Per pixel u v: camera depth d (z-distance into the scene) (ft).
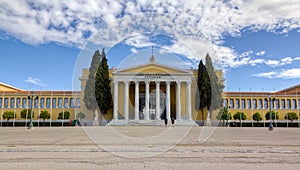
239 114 161.48
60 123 153.89
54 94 165.07
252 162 19.93
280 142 38.37
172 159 20.92
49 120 155.33
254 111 171.01
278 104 174.19
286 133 69.67
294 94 175.22
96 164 18.72
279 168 17.71
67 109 162.50
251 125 162.09
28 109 164.66
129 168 17.40
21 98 170.19
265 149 28.58
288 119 167.53
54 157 21.79
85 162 19.48
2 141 37.86
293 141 40.55
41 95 165.78
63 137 46.75
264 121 164.66
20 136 50.52
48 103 164.96
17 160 20.39
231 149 28.17
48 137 46.91
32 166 18.01
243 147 30.48
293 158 22.09
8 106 169.68
